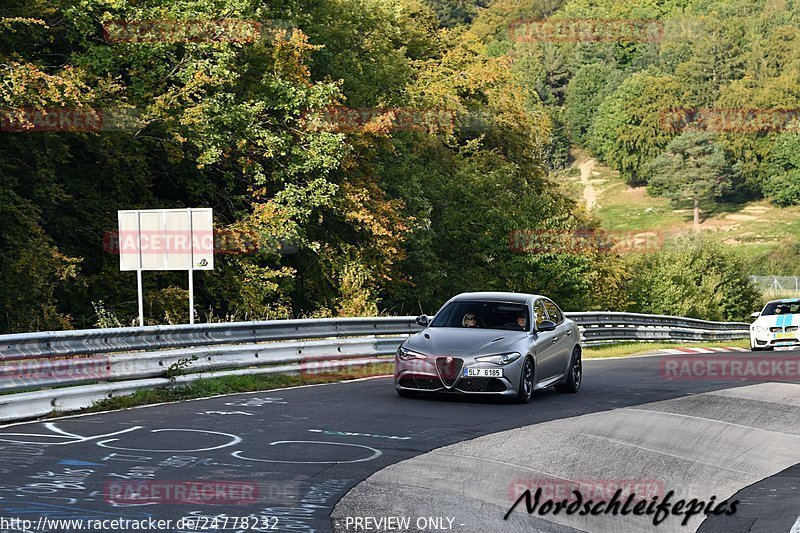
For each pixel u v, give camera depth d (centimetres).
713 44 18088
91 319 3269
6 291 2880
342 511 925
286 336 2155
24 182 3241
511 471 1152
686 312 7581
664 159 17750
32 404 1452
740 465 1293
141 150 3450
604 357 3170
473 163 5616
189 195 3816
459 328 1816
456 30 6788
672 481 1168
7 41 3153
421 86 5712
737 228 16225
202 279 3619
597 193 18738
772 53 17700
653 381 2209
